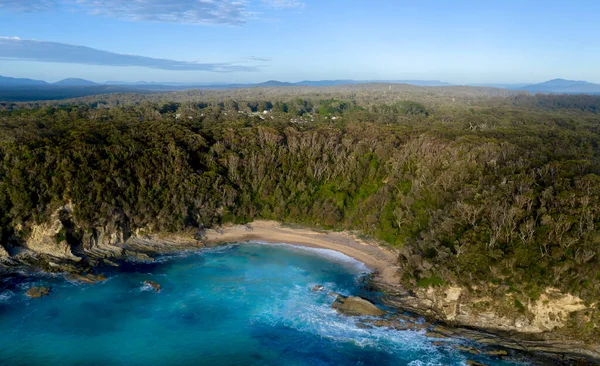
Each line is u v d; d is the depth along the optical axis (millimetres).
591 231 68375
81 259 90062
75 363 57812
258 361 60094
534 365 58875
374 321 70250
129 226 100625
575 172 90000
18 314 69000
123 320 68938
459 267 72188
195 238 104875
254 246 103750
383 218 105812
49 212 90250
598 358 60312
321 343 64500
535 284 67000
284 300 77438
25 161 91250
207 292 79812
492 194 82000
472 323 70125
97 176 97062
